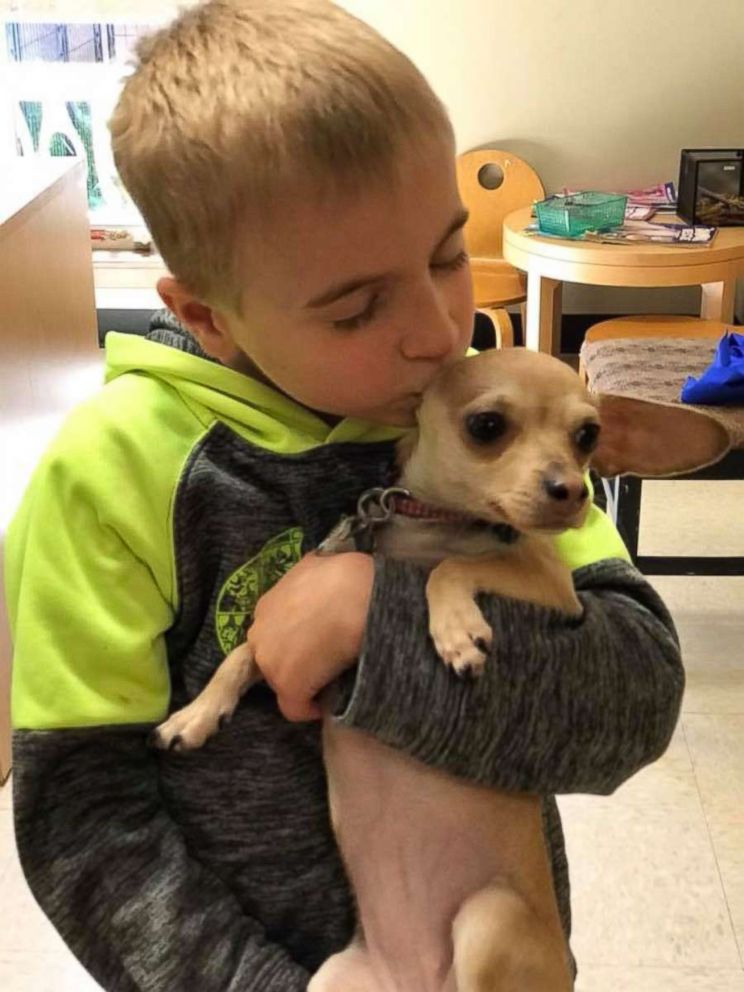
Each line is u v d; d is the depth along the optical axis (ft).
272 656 2.62
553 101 11.74
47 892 2.61
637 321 9.61
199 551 2.71
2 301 6.62
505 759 2.54
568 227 9.86
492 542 2.89
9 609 2.82
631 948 5.48
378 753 2.80
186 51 2.48
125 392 2.79
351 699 2.53
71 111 12.49
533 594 2.68
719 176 10.35
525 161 11.94
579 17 11.43
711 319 9.93
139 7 11.68
